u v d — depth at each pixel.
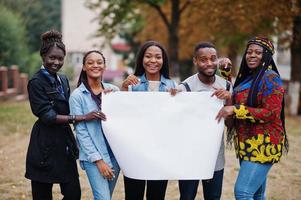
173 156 4.57
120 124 4.52
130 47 33.22
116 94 4.50
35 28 44.56
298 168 8.36
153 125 4.54
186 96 4.55
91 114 4.43
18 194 6.85
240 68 4.60
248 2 14.99
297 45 15.73
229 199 6.62
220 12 15.91
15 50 25.62
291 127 13.01
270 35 16.59
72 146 4.63
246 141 4.43
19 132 12.18
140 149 4.54
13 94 22.09
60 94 4.56
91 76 4.59
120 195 6.84
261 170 4.38
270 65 4.44
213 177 4.86
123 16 18.17
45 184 4.68
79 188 4.73
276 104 4.27
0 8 26.03
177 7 18.16
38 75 4.52
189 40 22.92
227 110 4.34
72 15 43.56
